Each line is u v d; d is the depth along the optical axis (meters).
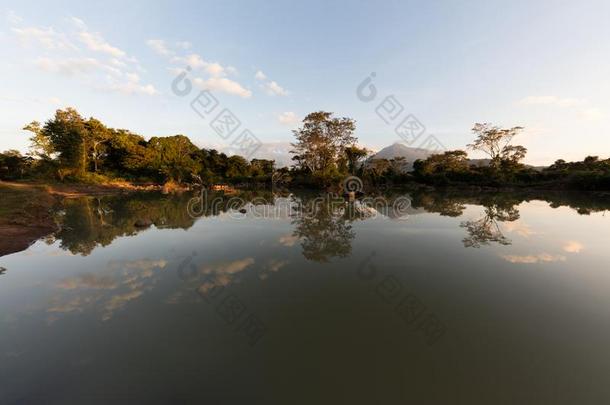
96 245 11.20
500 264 8.84
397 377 3.91
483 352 4.49
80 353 4.49
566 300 6.37
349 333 5.04
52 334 5.05
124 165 49.97
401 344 4.69
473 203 26.17
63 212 19.67
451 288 7.05
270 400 3.50
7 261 9.22
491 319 5.54
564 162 54.16
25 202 19.38
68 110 43.72
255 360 4.29
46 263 9.02
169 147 53.31
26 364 4.24
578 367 4.13
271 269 8.48
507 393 3.63
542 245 11.07
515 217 17.83
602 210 20.86
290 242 11.68
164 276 7.94
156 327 5.27
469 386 3.75
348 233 13.31
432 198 31.52
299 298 6.51
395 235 12.89
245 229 14.34
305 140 47.22
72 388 3.74
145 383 3.82
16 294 6.77
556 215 18.59
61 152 41.97
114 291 6.94
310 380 3.86
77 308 6.05
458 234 13.01
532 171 49.25
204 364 4.21
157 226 15.12
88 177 43.25
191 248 10.77
